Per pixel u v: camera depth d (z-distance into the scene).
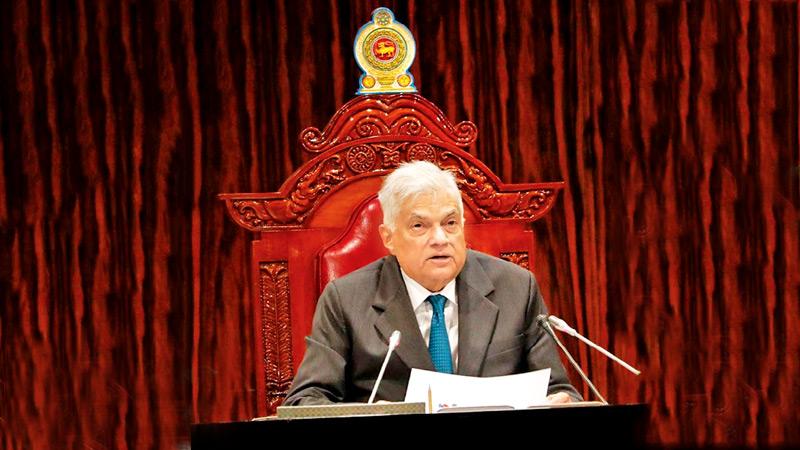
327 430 5.00
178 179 11.45
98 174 11.38
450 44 11.67
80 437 11.28
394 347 6.90
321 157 8.74
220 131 11.47
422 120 8.86
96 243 11.35
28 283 11.30
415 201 7.58
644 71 11.92
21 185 11.33
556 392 7.57
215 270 11.45
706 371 11.97
